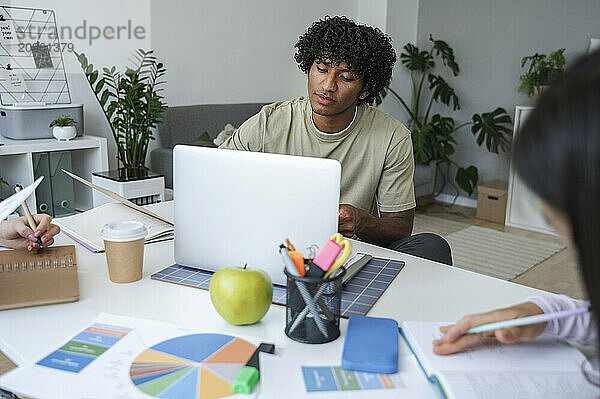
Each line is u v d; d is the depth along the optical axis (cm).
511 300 105
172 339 85
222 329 91
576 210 46
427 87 524
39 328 89
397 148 175
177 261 117
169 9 384
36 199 304
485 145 493
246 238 108
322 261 86
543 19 443
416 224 436
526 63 455
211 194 110
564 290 305
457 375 74
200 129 400
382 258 128
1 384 72
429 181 485
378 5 491
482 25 477
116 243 106
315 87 162
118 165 377
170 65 391
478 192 460
